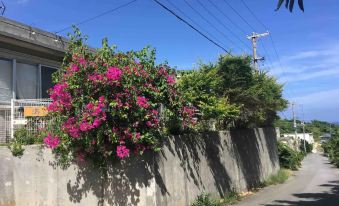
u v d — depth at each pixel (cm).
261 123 2566
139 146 1084
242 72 1838
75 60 1053
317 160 5850
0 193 1146
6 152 1159
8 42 1449
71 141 1055
